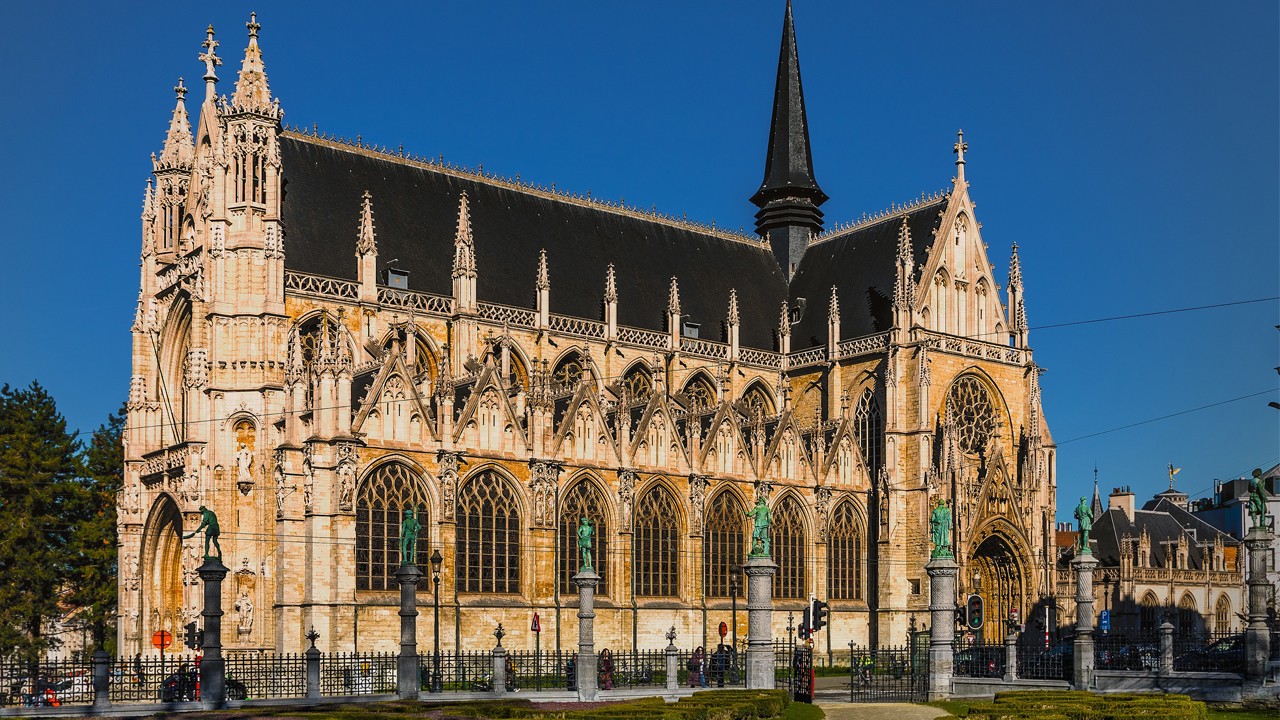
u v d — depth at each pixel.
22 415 125.38
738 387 122.44
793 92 140.00
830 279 129.88
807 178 138.12
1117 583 137.00
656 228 128.75
